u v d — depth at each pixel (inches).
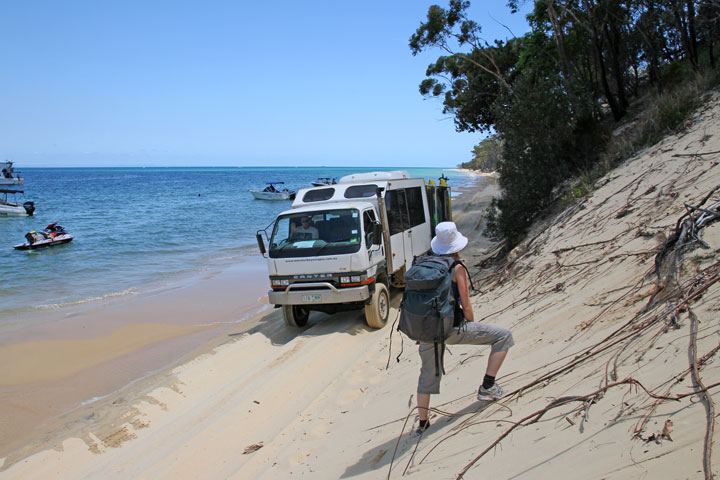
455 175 4315.9
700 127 359.3
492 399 150.1
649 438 95.2
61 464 207.9
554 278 278.4
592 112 544.7
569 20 686.5
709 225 188.9
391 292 473.4
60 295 560.4
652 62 645.9
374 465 147.5
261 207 1784.0
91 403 287.7
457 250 142.9
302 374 277.0
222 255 837.2
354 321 385.1
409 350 279.4
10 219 1433.3
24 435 251.3
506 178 541.6
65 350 380.2
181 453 203.2
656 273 188.4
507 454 116.6
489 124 994.7
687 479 78.0
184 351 374.3
